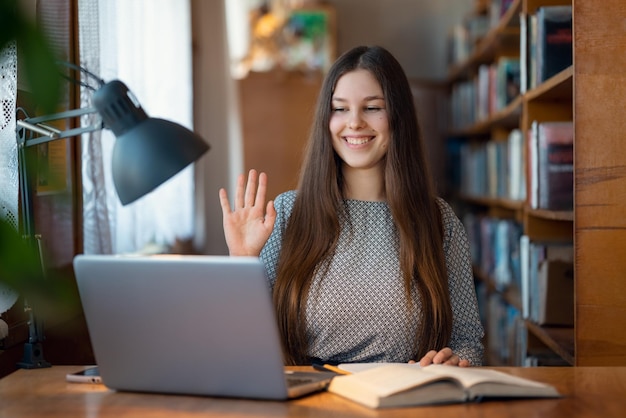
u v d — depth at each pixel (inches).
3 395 59.6
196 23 177.3
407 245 81.9
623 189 87.2
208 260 54.2
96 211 97.7
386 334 80.5
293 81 217.9
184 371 57.6
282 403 56.2
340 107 84.9
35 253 30.3
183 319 55.9
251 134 216.8
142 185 60.0
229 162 183.6
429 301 81.2
